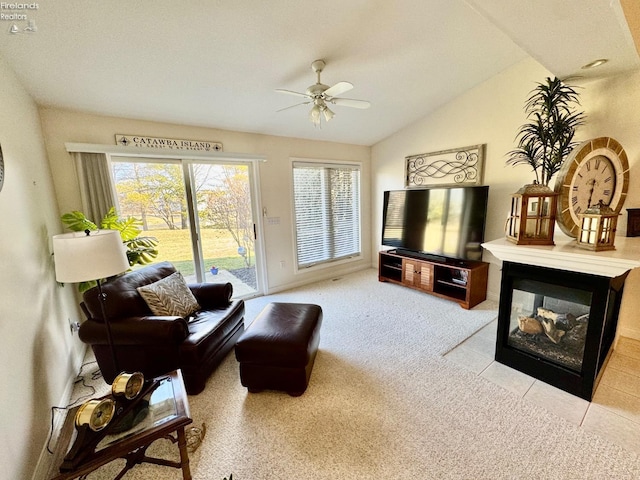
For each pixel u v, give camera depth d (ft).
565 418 5.51
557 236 8.11
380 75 9.43
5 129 5.62
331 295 12.96
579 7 4.97
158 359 6.40
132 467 4.65
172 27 6.11
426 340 8.69
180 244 11.06
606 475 4.36
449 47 8.39
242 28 6.43
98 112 8.76
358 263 16.94
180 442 4.08
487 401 6.04
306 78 8.80
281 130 12.45
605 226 5.76
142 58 6.90
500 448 4.89
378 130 14.16
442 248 12.28
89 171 8.70
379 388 6.53
